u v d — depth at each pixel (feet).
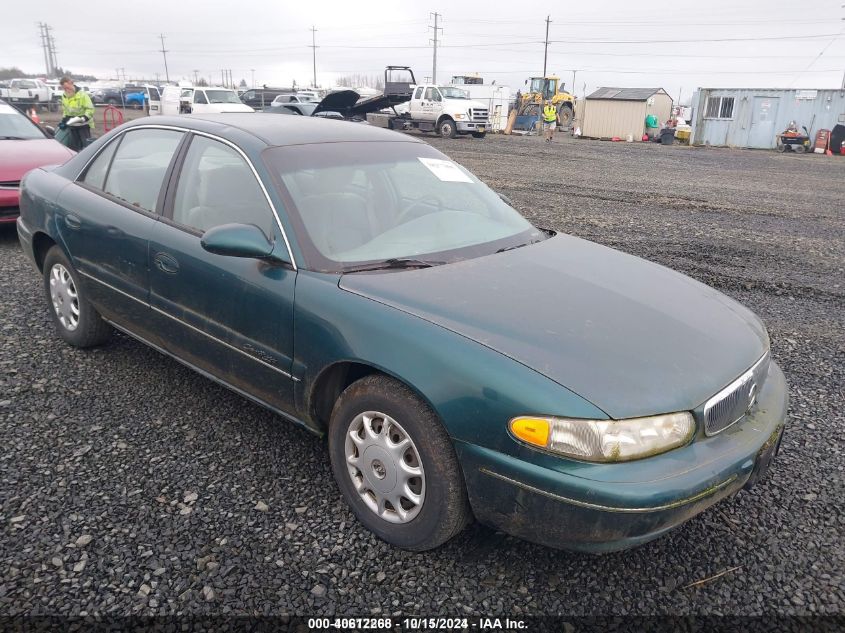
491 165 58.80
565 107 129.80
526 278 9.81
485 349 7.95
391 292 9.00
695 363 8.34
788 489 10.55
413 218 11.12
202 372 11.59
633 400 7.52
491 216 12.14
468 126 93.09
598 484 7.23
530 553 8.92
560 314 8.80
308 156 11.13
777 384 9.91
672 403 7.69
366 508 9.12
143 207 12.30
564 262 10.73
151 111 117.50
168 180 11.98
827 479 10.85
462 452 7.88
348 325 8.82
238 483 10.19
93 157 14.07
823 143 94.12
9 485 9.91
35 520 9.16
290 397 9.84
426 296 8.92
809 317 19.04
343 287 9.22
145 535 8.97
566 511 7.38
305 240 9.86
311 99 119.55
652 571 8.70
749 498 10.28
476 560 8.76
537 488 7.46
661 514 7.32
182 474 10.36
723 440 8.25
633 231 30.04
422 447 8.21
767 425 8.84
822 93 96.73
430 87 95.04
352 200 10.78
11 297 18.01
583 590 8.34
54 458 10.66
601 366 7.86
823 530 9.59
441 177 12.49
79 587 8.04
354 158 11.61
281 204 10.14
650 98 113.19
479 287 9.32
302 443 11.37
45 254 15.29
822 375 14.99
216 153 11.43
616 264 11.09
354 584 8.29
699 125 106.93
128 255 12.17
